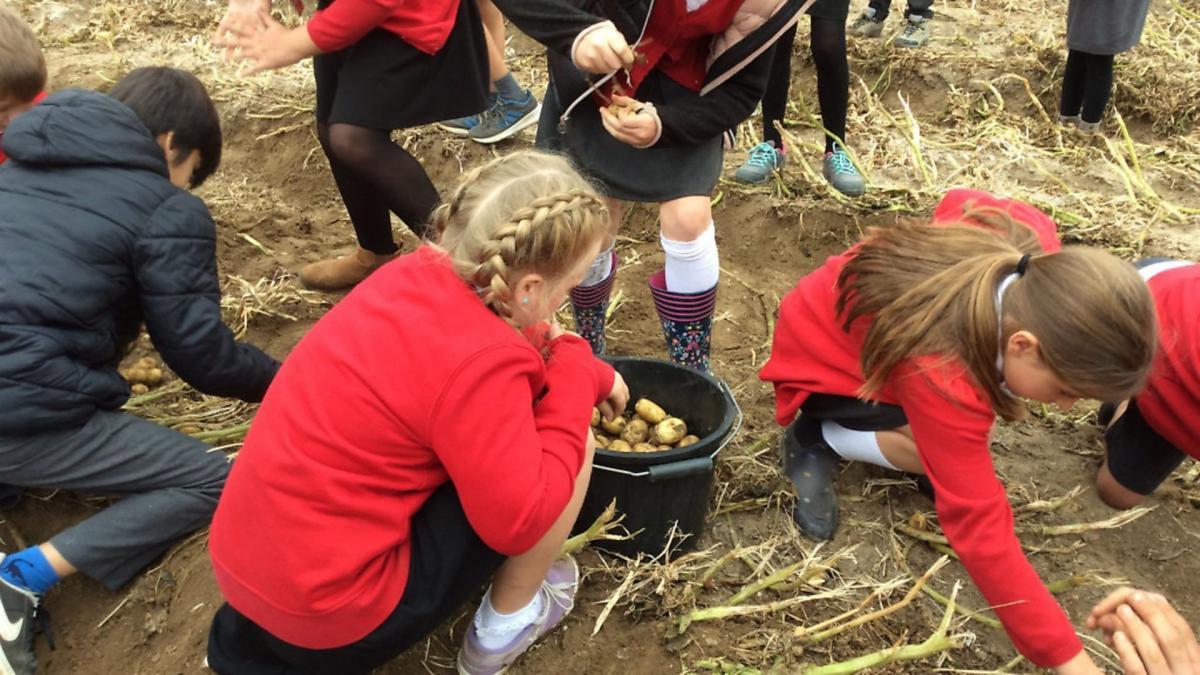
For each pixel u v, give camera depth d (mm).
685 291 2523
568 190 1600
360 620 1649
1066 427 2781
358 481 1603
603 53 2139
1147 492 2418
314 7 5555
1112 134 4488
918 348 1766
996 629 2166
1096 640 2125
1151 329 1617
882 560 2322
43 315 2070
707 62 2367
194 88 2314
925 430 1834
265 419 1671
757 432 2721
